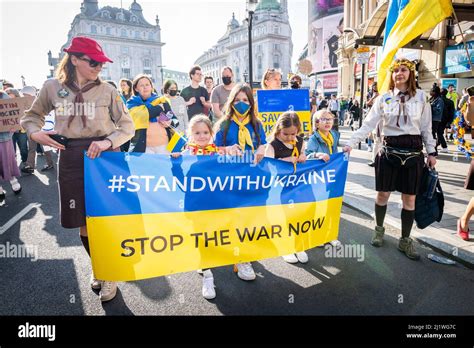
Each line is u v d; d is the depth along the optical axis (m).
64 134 2.62
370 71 23.42
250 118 3.14
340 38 29.89
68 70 2.58
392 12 4.84
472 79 14.19
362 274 3.23
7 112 5.82
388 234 4.21
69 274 3.25
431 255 3.57
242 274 3.18
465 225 3.83
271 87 5.47
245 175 2.91
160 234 2.69
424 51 15.98
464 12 8.02
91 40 2.54
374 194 5.89
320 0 44.62
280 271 3.34
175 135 3.85
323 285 3.05
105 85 2.74
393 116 3.50
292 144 3.29
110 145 2.61
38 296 2.86
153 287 3.04
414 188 3.51
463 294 2.87
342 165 3.34
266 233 3.04
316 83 47.28
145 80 4.82
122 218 2.59
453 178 6.98
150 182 2.65
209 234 2.84
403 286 3.00
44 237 4.23
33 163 8.47
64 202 2.69
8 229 4.54
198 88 6.59
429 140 3.58
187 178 2.73
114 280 2.62
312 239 3.27
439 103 9.16
